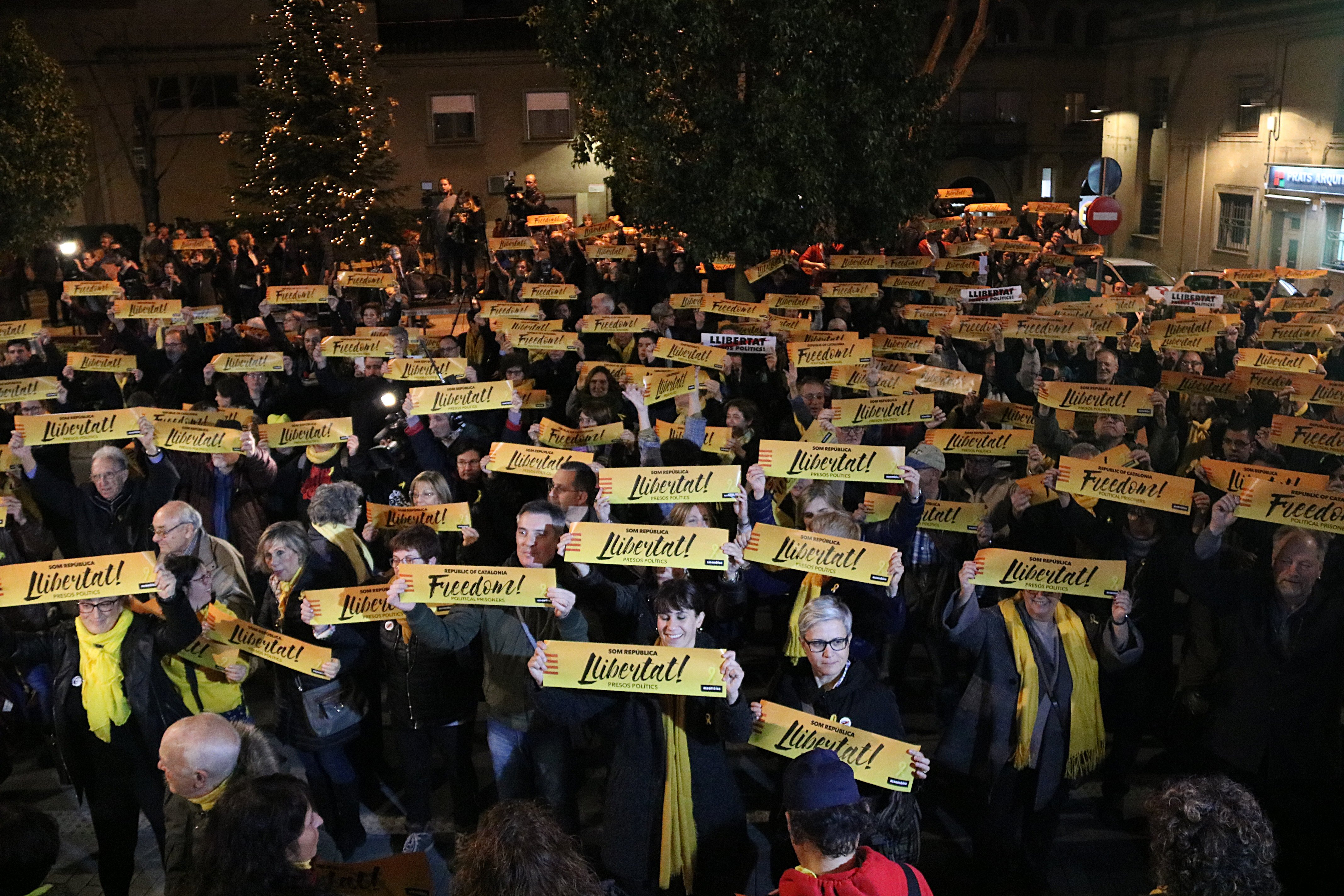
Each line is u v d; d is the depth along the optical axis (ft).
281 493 28.86
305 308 75.05
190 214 115.34
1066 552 23.58
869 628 18.89
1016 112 140.77
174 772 14.56
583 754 23.03
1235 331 40.37
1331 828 18.62
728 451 27.37
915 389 32.27
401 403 32.73
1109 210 50.98
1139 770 23.81
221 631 19.02
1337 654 18.11
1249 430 27.89
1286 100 100.48
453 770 20.49
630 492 18.99
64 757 19.30
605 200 119.34
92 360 36.96
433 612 18.12
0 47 72.64
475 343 44.09
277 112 82.74
